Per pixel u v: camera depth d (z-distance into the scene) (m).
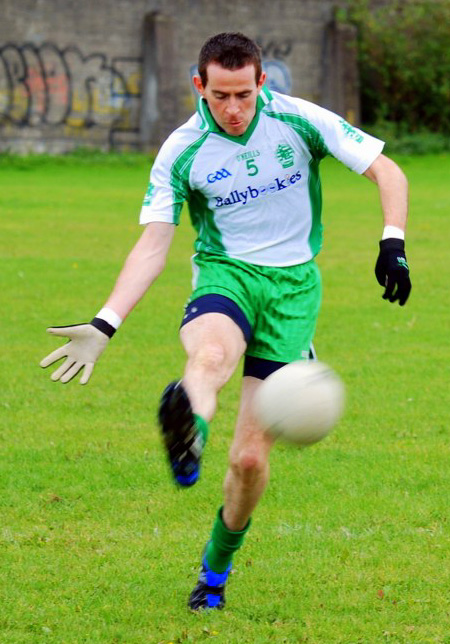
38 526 15.38
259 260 12.45
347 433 20.12
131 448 19.16
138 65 92.75
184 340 11.76
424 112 102.88
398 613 12.45
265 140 12.27
